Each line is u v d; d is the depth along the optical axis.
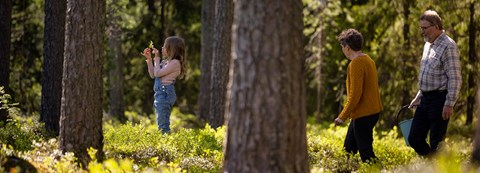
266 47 4.75
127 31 25.50
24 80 20.53
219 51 16.28
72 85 7.68
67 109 7.70
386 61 19.31
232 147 4.89
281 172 4.77
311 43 23.83
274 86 4.75
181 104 29.73
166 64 10.25
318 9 22.39
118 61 25.44
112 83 25.50
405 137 9.16
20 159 6.21
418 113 8.55
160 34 25.75
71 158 6.57
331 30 22.31
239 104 4.83
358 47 8.21
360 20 19.95
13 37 20.16
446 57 8.14
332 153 9.80
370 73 8.22
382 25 19.38
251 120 4.79
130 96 28.56
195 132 11.55
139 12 25.53
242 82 4.81
